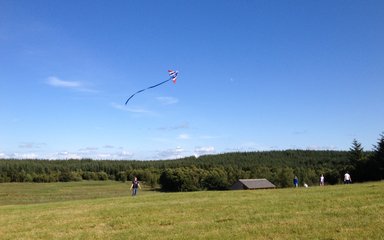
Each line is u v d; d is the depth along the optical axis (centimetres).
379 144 8519
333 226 1856
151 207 2964
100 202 3722
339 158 18000
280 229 1878
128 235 2006
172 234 1953
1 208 3738
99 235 2056
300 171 13775
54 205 3694
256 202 2950
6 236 2162
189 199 3522
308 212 2314
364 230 1728
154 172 17125
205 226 2105
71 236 2070
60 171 19525
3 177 17588
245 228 1959
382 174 8394
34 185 15812
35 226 2442
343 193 3127
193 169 14100
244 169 16862
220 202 3073
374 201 2548
